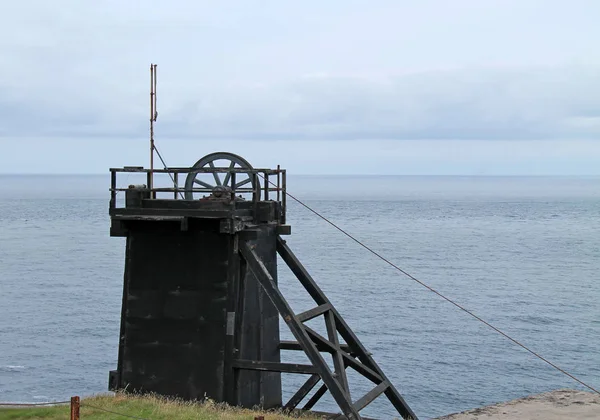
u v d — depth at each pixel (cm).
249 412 2109
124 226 2233
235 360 2153
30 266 12338
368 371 2398
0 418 2153
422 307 8619
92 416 2073
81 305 8775
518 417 2291
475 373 5741
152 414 2041
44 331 7394
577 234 19875
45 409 2211
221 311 2169
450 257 14050
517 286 10475
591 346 6694
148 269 2230
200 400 2175
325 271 11681
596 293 9862
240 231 2170
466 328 7444
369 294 9475
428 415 4762
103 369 6047
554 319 8019
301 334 2100
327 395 5006
